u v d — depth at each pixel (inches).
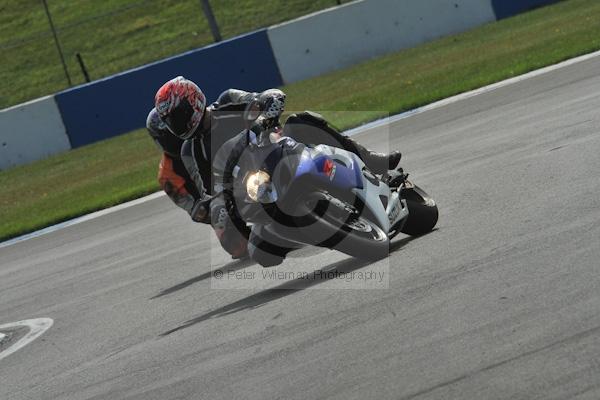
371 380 600.4
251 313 864.3
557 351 568.1
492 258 808.3
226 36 4237.2
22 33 4810.5
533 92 1841.8
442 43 3358.8
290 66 3422.7
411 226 995.9
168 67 3376.0
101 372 808.9
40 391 804.6
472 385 551.8
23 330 1100.5
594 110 1435.8
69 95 3376.0
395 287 801.6
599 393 500.7
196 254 1294.3
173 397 677.3
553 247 789.9
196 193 1210.6
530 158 1227.9
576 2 3531.0
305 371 652.1
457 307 700.0
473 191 1136.2
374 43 3489.2
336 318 759.1
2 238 2039.9
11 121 3380.9
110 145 3211.1
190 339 832.9
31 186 2815.0
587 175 1033.5
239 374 687.1
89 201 2191.2
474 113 1814.7
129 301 1098.1
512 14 3590.1
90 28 4687.5
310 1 4377.5
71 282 1337.4
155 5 4751.5
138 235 1590.8
